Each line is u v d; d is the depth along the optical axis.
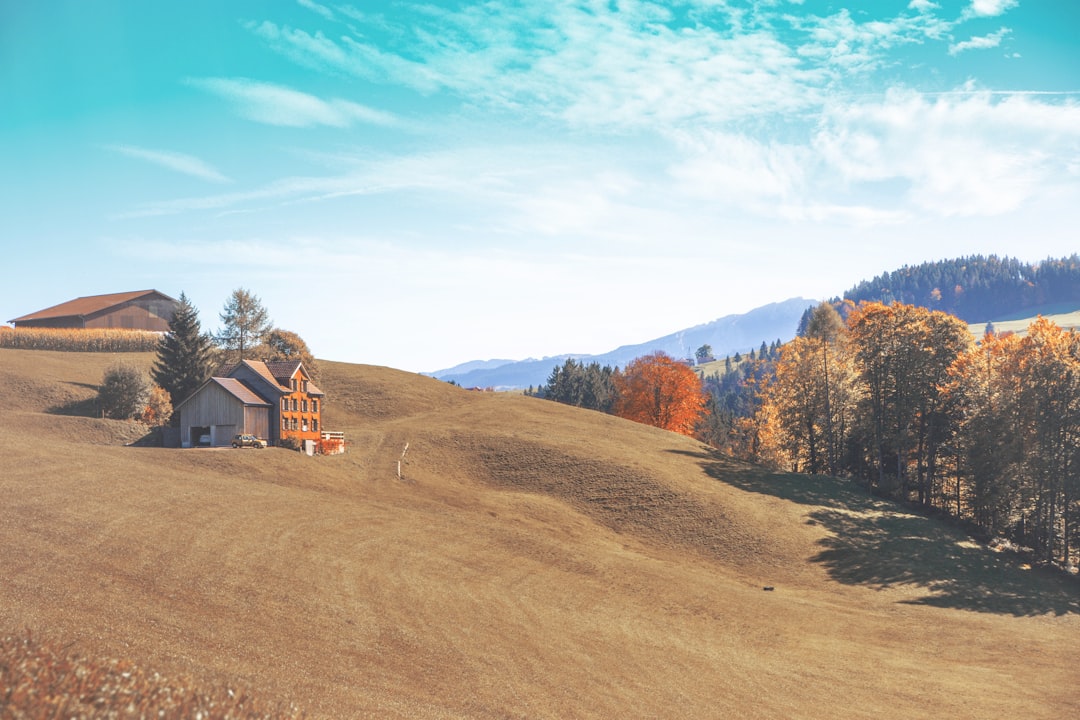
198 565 36.69
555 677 31.45
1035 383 71.38
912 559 63.56
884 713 33.31
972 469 78.31
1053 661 44.03
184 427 78.75
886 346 91.44
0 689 12.96
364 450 83.56
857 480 92.88
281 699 20.00
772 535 65.75
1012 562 66.94
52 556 34.12
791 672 37.53
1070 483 69.25
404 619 35.12
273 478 63.75
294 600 34.59
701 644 39.88
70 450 59.91
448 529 54.91
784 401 104.12
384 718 21.94
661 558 60.22
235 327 114.19
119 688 14.59
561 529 63.09
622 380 133.88
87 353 121.94
